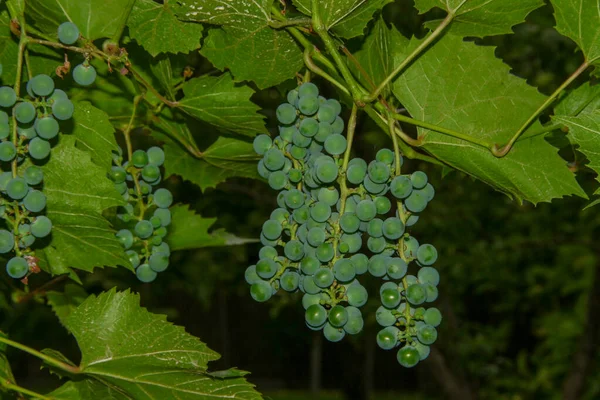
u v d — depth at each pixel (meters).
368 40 0.74
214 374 0.69
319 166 0.67
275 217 0.69
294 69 0.74
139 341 0.70
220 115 0.77
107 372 0.69
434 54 0.72
